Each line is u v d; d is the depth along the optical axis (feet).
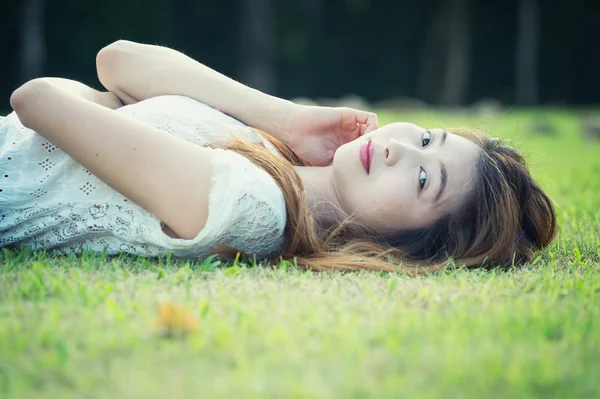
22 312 6.81
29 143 9.87
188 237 9.37
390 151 10.28
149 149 9.16
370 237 10.48
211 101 11.45
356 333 6.45
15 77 74.64
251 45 87.92
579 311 7.59
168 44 87.51
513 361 5.99
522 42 92.07
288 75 97.04
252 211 9.39
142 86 11.59
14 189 9.68
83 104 9.29
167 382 5.42
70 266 8.96
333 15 97.30
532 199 10.91
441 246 10.57
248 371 5.59
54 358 5.71
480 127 11.94
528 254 10.75
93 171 9.29
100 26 81.76
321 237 10.41
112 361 5.77
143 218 9.50
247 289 8.05
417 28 97.71
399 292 8.23
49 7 78.69
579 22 96.07
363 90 98.43
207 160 9.27
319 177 10.81
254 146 10.11
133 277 8.46
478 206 10.48
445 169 10.41
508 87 98.99
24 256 9.46
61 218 9.78
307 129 11.48
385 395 5.28
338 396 5.25
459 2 91.61
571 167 22.35
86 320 6.64
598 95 97.60
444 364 5.86
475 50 98.84
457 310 7.47
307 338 6.40
